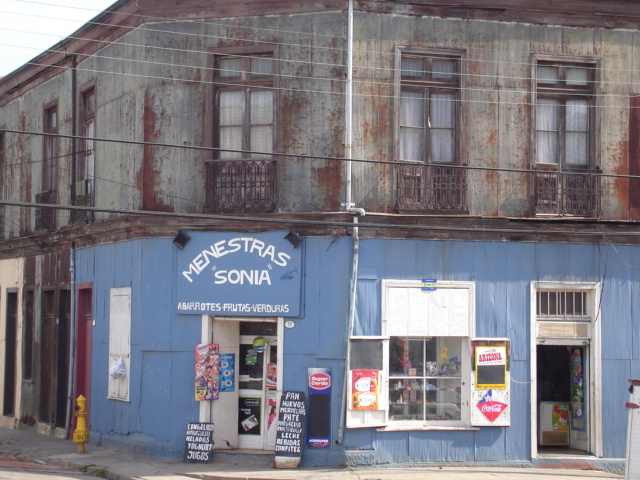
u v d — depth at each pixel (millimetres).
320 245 15125
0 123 23828
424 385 15406
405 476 14031
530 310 15664
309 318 15031
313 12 15484
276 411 15477
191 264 15484
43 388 20344
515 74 15945
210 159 15641
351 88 15250
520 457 15414
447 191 15484
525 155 15875
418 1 15562
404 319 15188
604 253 16031
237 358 15742
